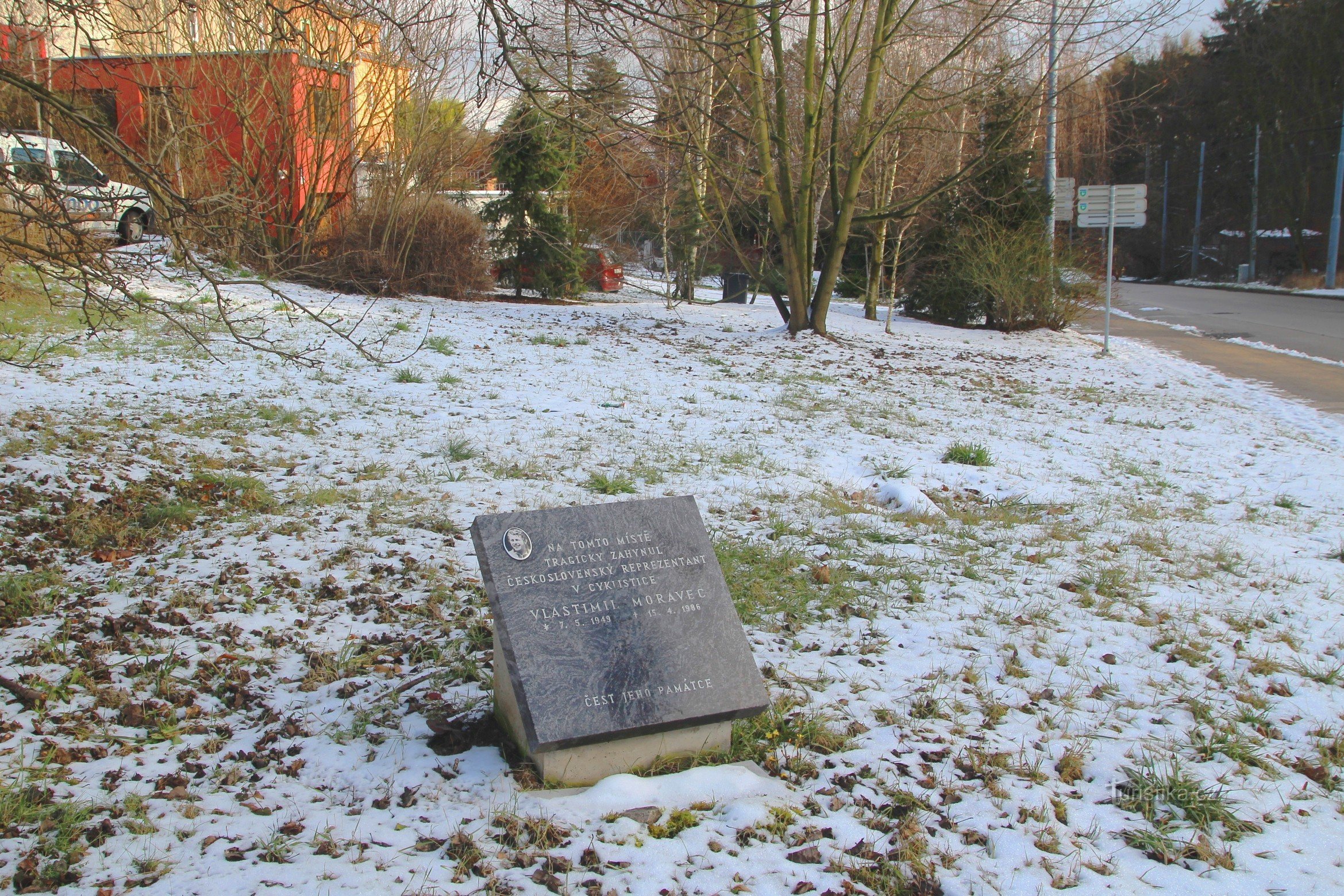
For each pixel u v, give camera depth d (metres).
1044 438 11.41
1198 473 10.16
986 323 25.30
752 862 3.23
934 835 3.46
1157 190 67.69
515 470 7.94
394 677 4.54
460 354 13.45
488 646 4.85
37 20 7.54
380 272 19.02
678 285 27.25
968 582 6.19
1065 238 27.56
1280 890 3.22
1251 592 6.36
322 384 10.74
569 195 24.75
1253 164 56.47
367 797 3.55
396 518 6.67
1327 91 48.97
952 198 24.52
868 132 18.62
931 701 4.48
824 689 4.58
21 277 13.16
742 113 16.36
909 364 17.09
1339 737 4.37
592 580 3.83
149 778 3.62
